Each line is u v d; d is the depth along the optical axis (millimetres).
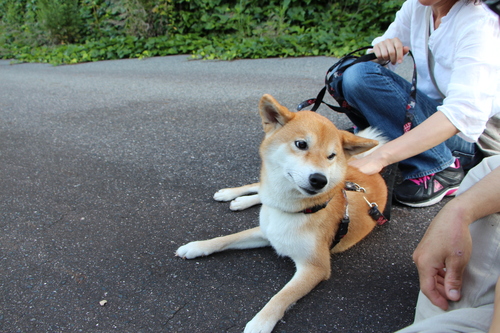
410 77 4590
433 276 1304
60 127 4105
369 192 2264
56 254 2107
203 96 4910
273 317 1640
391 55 2598
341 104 2857
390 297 1809
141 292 1841
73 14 9344
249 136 3662
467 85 1944
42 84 6152
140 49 7957
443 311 1361
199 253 2066
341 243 2131
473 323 1128
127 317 1694
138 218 2447
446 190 2525
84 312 1723
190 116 4246
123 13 9148
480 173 1510
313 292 1864
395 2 6578
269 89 4926
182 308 1748
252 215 2492
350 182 2191
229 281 1926
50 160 3299
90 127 4062
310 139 1925
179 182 2889
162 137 3717
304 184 1819
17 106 4992
